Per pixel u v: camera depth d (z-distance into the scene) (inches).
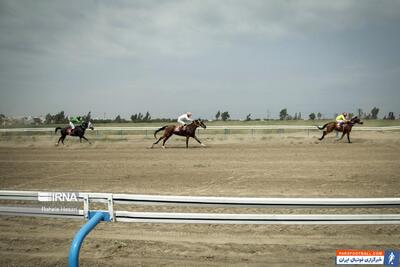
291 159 535.5
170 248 195.0
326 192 321.4
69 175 435.5
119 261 181.2
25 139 992.9
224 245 196.9
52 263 183.3
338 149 653.9
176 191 336.8
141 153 653.9
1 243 209.2
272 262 175.5
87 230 120.9
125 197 170.1
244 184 364.2
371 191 322.3
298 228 220.2
